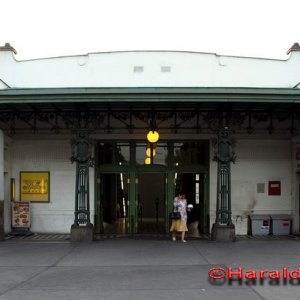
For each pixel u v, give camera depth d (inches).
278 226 724.7
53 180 741.9
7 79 735.7
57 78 733.9
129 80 727.7
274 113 696.4
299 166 711.1
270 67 734.5
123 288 354.3
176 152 746.8
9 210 731.4
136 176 746.2
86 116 657.6
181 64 730.2
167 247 580.1
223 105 628.1
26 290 350.0
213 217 729.0
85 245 601.3
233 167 738.2
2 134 663.1
